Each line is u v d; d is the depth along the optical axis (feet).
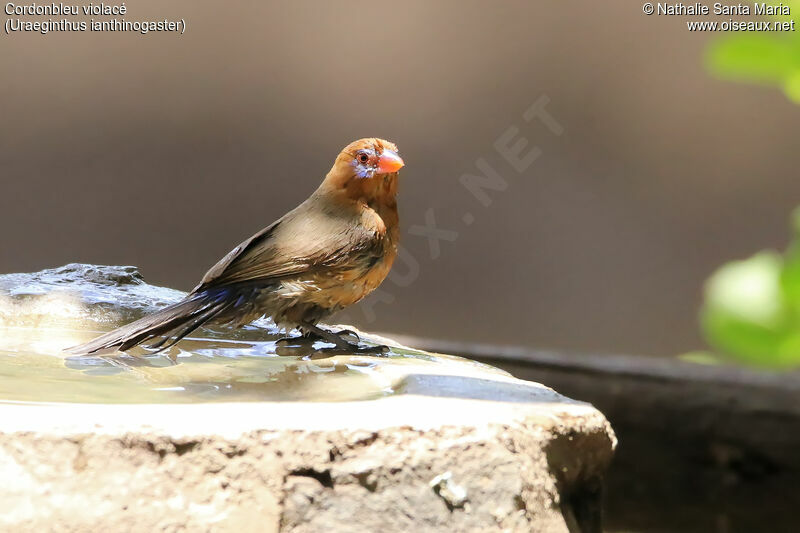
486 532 12.46
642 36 51.88
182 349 19.25
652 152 52.19
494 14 52.54
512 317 51.11
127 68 51.52
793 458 22.86
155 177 51.62
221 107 52.37
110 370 16.63
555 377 25.00
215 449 11.68
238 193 52.29
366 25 52.90
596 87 52.26
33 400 13.57
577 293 51.83
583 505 15.02
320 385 15.66
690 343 51.03
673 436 23.93
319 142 52.95
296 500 11.87
